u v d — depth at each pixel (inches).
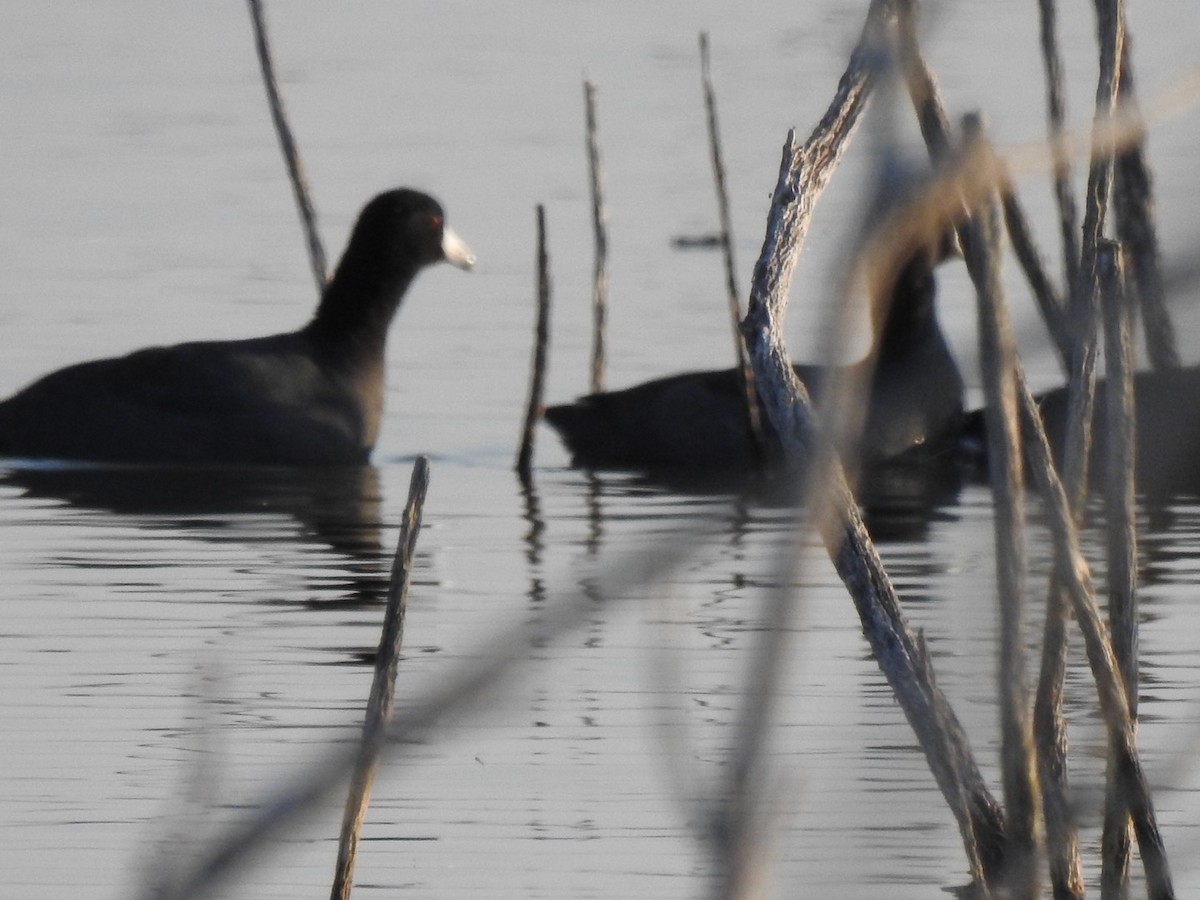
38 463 747.4
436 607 511.8
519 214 1145.4
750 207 1146.7
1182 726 388.2
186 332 896.9
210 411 746.8
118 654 463.8
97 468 737.6
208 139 1384.1
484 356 887.7
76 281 994.7
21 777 368.8
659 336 900.0
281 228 1119.6
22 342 879.1
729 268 754.8
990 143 149.6
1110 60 242.7
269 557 581.0
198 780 178.1
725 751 362.6
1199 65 105.9
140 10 2038.6
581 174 1250.6
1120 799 255.4
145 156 1322.6
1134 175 568.1
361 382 769.6
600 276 814.5
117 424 746.2
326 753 89.5
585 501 674.8
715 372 768.3
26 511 653.3
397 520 640.4
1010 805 228.1
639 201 1168.2
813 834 309.6
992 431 221.0
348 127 1427.2
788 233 214.7
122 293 971.3
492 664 87.4
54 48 1802.4
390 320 783.7
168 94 1573.6
